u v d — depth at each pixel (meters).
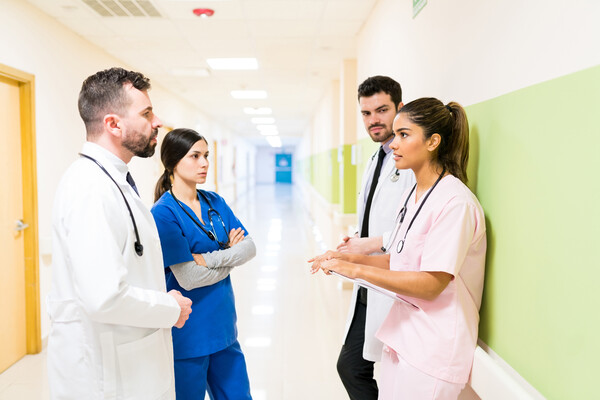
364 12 3.66
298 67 5.73
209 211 1.82
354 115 5.36
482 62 1.45
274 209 12.70
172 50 4.84
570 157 0.96
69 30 3.97
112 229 1.10
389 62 3.00
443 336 1.27
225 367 1.78
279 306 4.11
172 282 1.66
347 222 5.22
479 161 1.47
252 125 13.94
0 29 2.90
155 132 1.27
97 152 1.18
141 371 1.16
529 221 1.14
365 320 1.90
